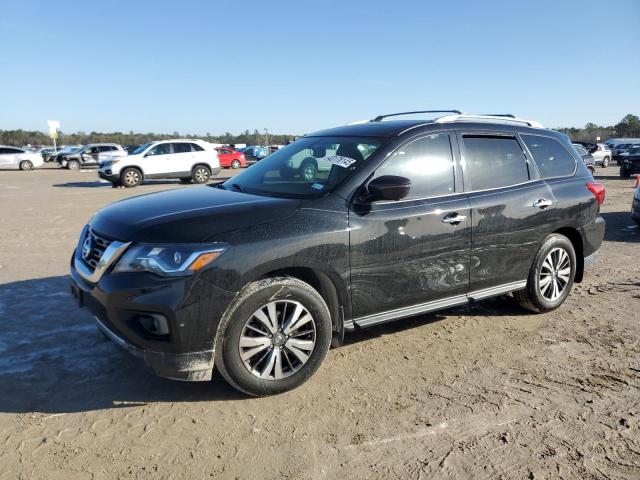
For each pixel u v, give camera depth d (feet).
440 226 13.10
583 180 16.94
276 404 11.07
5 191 58.13
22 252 25.23
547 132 16.78
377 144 12.99
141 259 10.09
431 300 13.50
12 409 10.78
